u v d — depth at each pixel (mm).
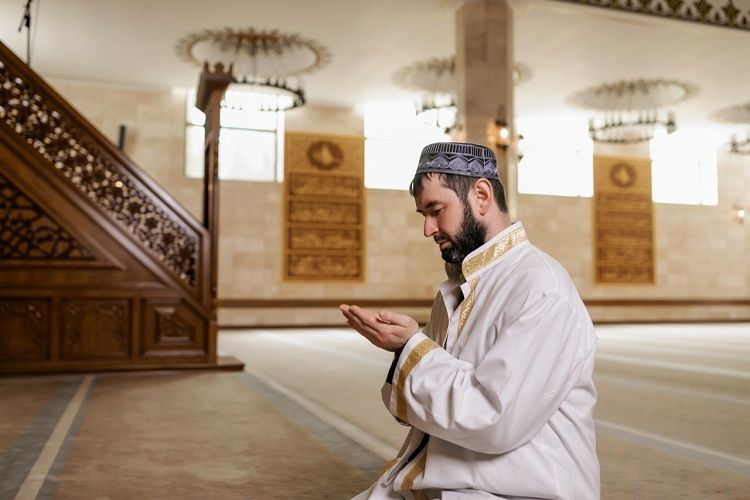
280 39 11727
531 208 17047
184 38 11727
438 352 1415
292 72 13312
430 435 1523
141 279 6512
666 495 2736
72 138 6375
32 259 6254
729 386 5883
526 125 17266
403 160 16188
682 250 18250
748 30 11109
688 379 6332
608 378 6410
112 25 11164
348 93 14758
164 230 6648
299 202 15320
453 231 1568
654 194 18156
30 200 6258
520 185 17109
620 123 15125
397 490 1554
